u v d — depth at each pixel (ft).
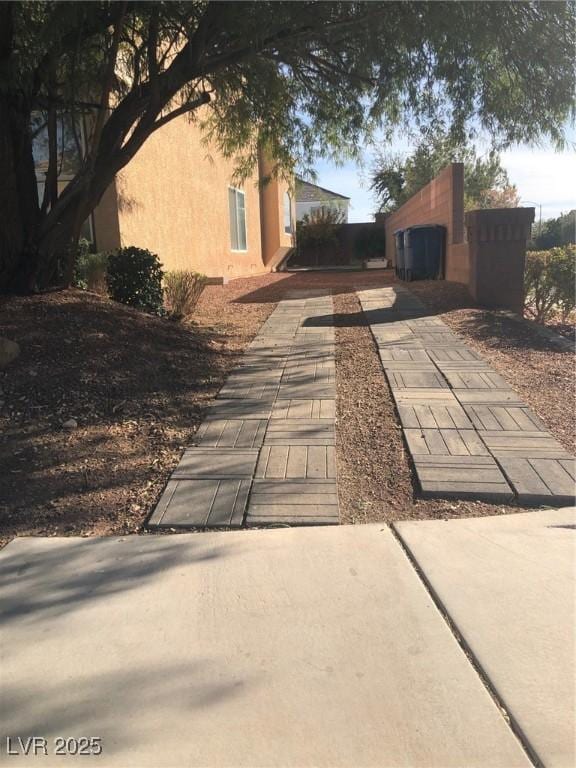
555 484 14.35
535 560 11.62
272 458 16.16
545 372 22.63
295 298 43.21
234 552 12.12
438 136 33.24
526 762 7.55
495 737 7.89
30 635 9.94
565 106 27.14
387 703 8.41
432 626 9.88
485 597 10.55
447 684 8.71
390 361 24.41
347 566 11.56
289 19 24.29
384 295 41.47
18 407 18.88
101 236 38.52
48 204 28.55
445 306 35.17
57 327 23.53
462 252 41.55
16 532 13.19
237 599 10.68
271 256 90.27
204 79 31.48
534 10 24.02
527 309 36.50
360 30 25.98
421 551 11.97
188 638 9.76
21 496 14.58
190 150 52.39
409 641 9.57
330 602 10.52
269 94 32.60
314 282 57.47
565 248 34.81
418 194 60.18
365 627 9.89
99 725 8.20
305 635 9.75
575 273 33.53
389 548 12.12
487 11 23.44
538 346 26.23
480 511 13.62
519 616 10.05
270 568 11.55
